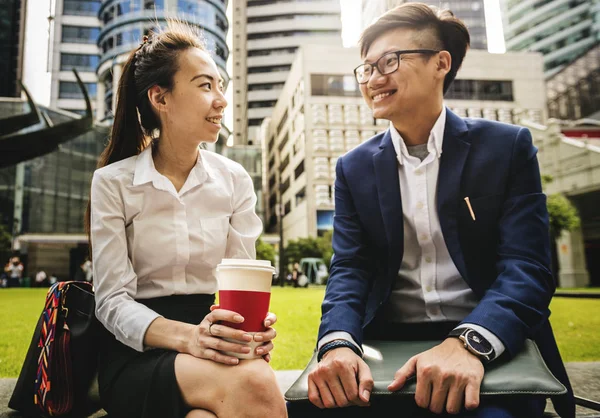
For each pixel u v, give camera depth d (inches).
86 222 54.3
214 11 1924.2
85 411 56.2
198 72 52.3
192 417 40.3
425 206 55.3
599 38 2192.4
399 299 57.4
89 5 2224.4
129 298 48.1
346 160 62.3
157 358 44.1
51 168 1628.9
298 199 1679.4
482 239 53.2
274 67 2736.2
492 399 39.6
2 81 2143.2
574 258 1031.6
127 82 56.5
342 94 1567.4
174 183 56.0
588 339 161.9
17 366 109.3
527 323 44.4
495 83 1519.4
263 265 40.1
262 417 39.8
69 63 2182.6
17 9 2204.7
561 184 1027.9
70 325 52.6
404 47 54.3
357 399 41.3
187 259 53.4
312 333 173.6
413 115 55.6
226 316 39.3
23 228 1569.9
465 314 54.6
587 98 1803.6
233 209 59.6
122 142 57.2
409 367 41.0
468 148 54.3
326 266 1208.2
